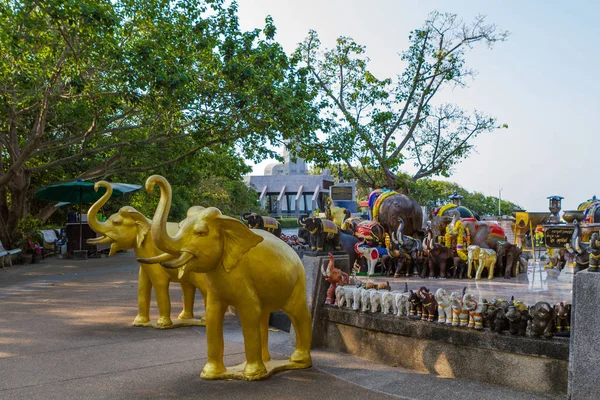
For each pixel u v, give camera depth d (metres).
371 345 6.72
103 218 28.11
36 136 17.62
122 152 21.36
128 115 21.64
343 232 12.86
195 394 5.42
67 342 7.80
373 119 24.88
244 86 17.34
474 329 5.66
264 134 18.64
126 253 27.47
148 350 7.30
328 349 7.27
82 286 13.91
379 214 13.51
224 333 8.52
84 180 23.28
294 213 69.38
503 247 10.84
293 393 5.43
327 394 5.39
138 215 8.93
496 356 5.52
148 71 14.80
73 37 14.41
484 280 10.40
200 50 17.70
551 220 13.63
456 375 5.83
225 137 19.09
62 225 31.61
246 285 5.73
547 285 9.37
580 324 4.75
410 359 6.27
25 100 19.48
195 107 18.08
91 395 5.42
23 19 13.44
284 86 18.03
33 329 8.68
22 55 14.77
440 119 26.06
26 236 21.17
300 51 25.19
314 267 7.46
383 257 11.55
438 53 25.02
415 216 13.32
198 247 5.43
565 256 10.89
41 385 5.75
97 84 16.81
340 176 31.33
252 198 51.41
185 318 9.31
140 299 9.04
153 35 16.25
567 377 5.04
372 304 6.67
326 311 7.31
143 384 5.77
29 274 16.92
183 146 22.91
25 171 21.14
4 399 5.31
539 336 5.21
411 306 6.28
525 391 5.26
